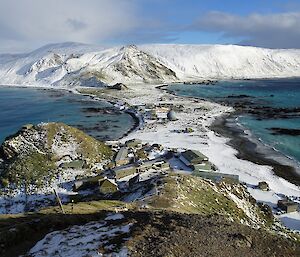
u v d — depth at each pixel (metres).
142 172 72.06
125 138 105.44
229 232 27.62
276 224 53.72
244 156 87.12
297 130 112.94
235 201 56.69
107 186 62.78
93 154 82.69
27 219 33.81
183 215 31.17
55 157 78.38
